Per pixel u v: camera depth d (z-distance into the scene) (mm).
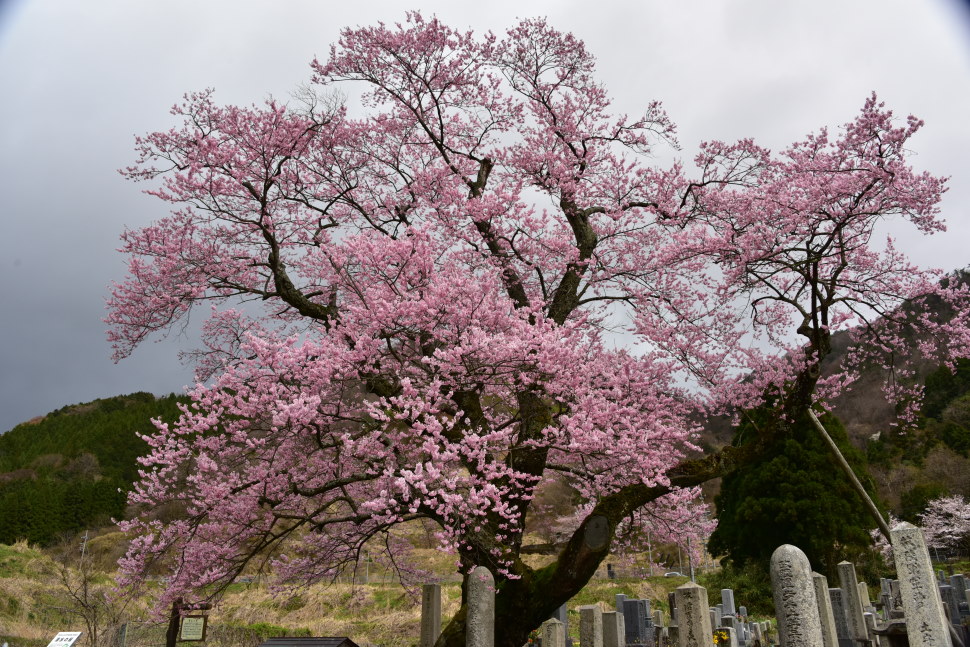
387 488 6352
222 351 9148
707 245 7797
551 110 9656
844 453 19281
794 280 8398
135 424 50625
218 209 8352
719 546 21141
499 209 8430
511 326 6930
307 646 5047
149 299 8453
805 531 18453
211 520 7230
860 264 8164
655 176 9375
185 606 7262
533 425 7438
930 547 28047
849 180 6766
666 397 7945
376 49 9562
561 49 9922
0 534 31516
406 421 6312
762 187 8320
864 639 9273
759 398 8680
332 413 6805
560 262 8938
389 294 7211
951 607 11664
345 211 9695
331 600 16906
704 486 28984
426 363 6793
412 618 15117
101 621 11797
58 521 32781
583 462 7242
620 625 7289
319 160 9492
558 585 6492
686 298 8945
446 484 6109
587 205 9859
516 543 7141
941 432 36312
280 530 7875
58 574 16594
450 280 6930
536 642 9602
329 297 9117
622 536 8711
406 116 9828
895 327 8719
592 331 9312
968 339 7727
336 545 7785
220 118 8188
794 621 3137
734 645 9281
